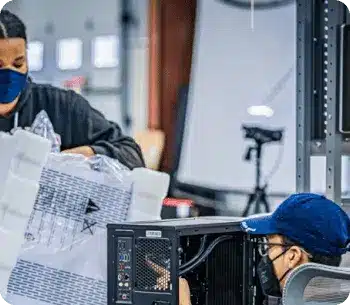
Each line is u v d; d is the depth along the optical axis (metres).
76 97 3.95
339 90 3.38
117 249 2.43
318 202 2.43
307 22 3.62
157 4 3.80
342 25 3.34
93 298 3.99
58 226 4.01
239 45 3.74
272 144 3.72
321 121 3.63
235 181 3.77
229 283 2.69
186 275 2.59
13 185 3.96
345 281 2.22
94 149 3.96
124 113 3.90
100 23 3.89
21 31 3.96
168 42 3.82
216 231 2.53
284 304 2.11
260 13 3.71
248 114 3.74
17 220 3.96
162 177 3.88
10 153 3.96
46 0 3.95
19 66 3.96
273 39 3.70
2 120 3.97
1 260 3.93
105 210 4.00
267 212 3.73
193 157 3.82
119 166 3.93
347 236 2.41
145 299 2.37
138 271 2.39
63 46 3.95
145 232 2.38
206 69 3.78
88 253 4.02
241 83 3.75
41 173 4.00
